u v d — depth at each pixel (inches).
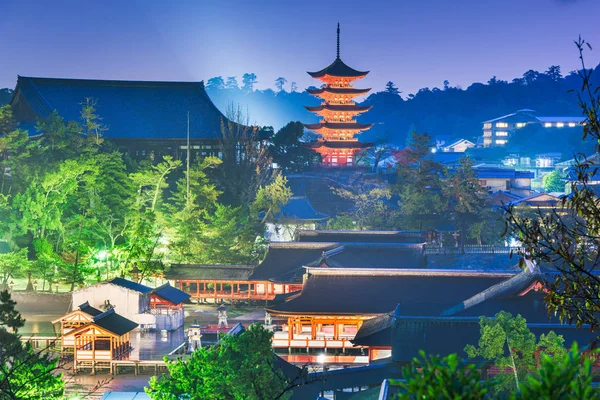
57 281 4060.0
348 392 2367.1
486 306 2930.6
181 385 1979.6
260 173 6815.9
